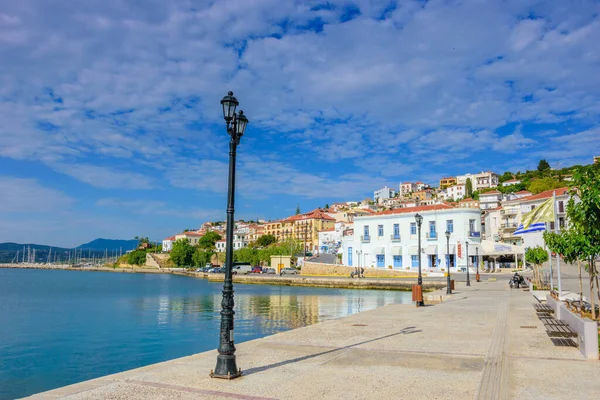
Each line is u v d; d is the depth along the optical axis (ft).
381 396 25.75
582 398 24.52
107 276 511.40
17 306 158.51
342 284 214.48
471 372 31.22
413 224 239.30
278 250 394.32
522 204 305.12
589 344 34.53
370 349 40.68
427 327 54.54
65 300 181.68
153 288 261.44
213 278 337.31
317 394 26.37
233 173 33.60
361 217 259.19
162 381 29.84
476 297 100.22
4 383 56.95
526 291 113.80
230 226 32.58
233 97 33.68
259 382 29.32
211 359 37.32
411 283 186.39
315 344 43.50
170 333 92.94
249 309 127.44
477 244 218.59
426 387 27.48
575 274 168.86
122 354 73.00
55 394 27.04
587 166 39.24
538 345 40.52
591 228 37.68
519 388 26.66
